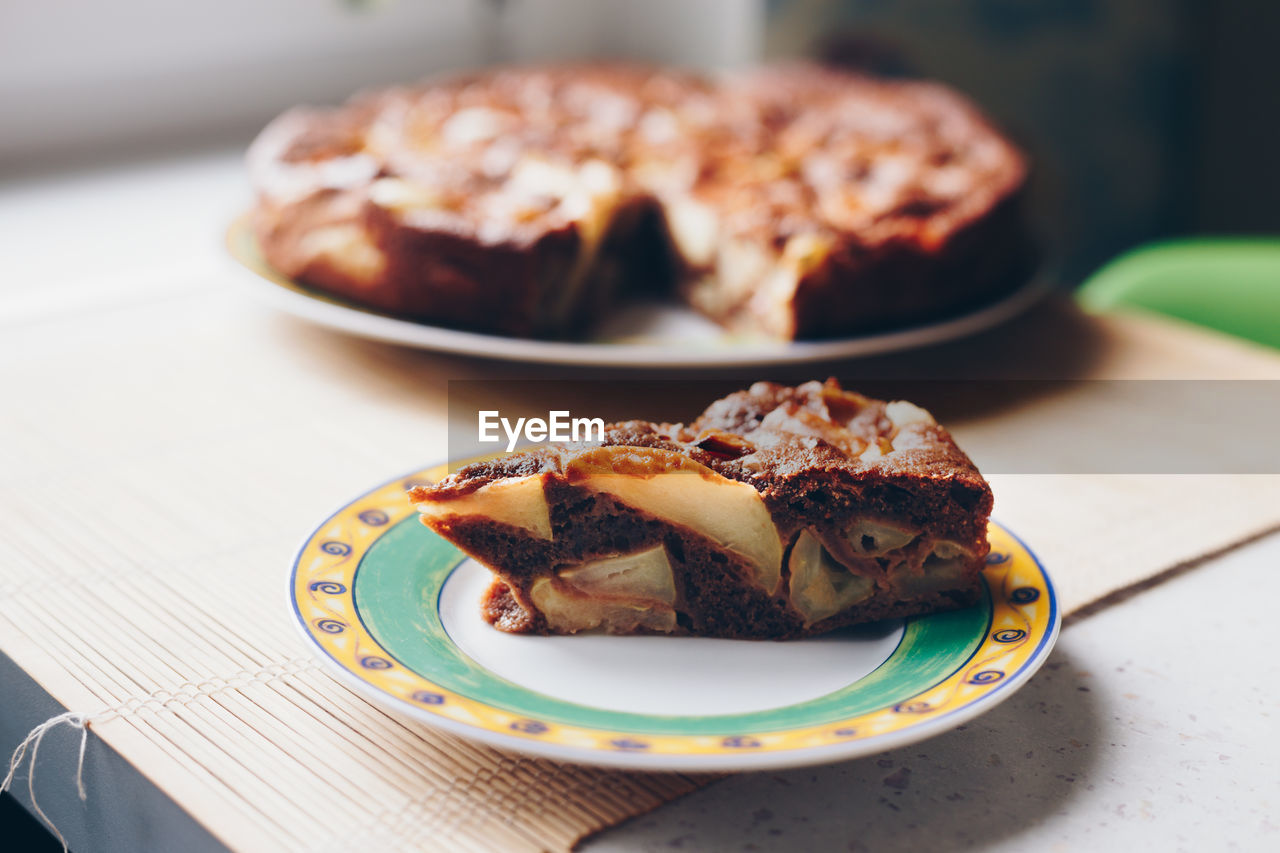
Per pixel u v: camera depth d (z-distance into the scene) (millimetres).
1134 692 480
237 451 618
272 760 439
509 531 478
